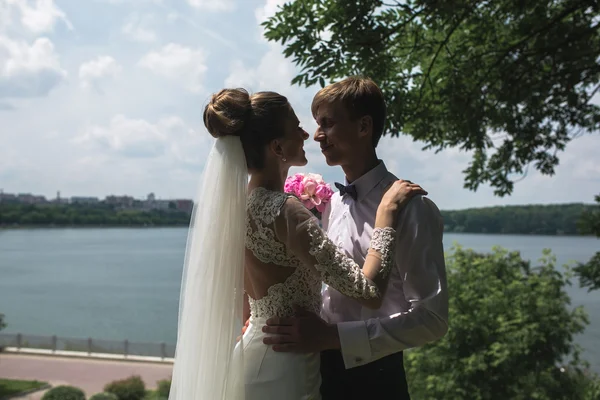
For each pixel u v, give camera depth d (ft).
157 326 138.41
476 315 42.19
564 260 178.70
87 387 61.31
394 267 6.26
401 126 17.17
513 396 40.81
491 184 21.99
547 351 43.01
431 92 18.28
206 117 6.27
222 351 5.91
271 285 6.13
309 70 15.44
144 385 59.06
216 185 6.11
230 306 5.94
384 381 6.32
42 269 277.64
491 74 18.26
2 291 199.82
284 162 6.45
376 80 16.15
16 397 57.11
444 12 15.60
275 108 6.27
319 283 6.34
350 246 6.53
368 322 5.88
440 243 6.12
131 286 215.10
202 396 5.92
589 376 44.19
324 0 15.38
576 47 16.55
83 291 200.75
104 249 418.92
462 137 18.17
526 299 42.98
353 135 6.46
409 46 17.78
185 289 6.32
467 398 40.55
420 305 5.83
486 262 46.47
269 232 5.95
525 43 18.17
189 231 6.43
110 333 129.49
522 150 20.92
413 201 6.07
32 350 81.05
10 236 575.38
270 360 6.05
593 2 15.58
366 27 15.31
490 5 17.51
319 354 6.35
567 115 19.88
